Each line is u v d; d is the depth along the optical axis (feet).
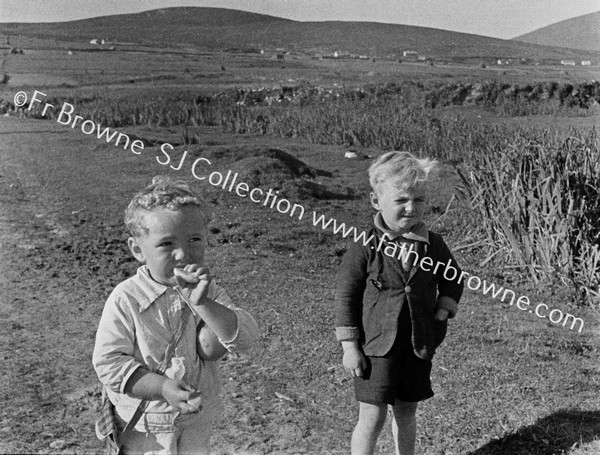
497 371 14.37
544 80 60.18
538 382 13.82
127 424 7.19
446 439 11.50
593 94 58.34
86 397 12.93
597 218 22.71
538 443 11.30
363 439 9.96
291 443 11.34
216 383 7.57
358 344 10.02
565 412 12.43
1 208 26.78
